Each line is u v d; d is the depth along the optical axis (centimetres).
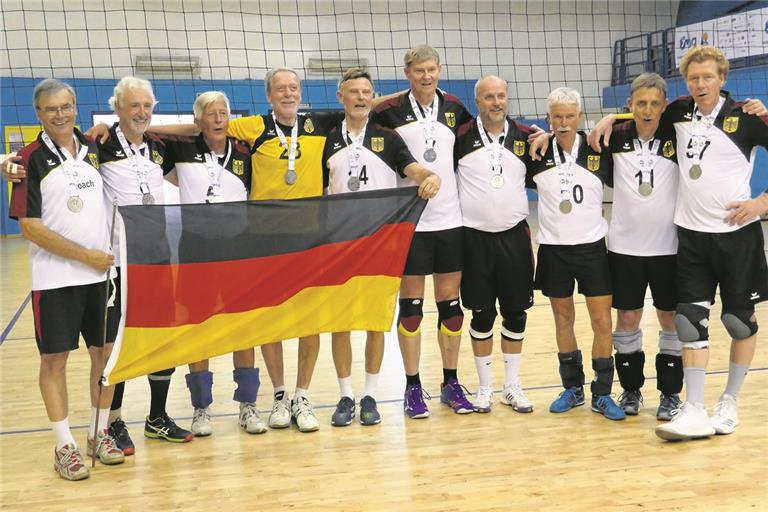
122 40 1609
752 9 1650
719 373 522
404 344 454
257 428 432
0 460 400
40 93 362
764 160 1566
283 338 418
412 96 448
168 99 1652
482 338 456
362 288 427
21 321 782
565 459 378
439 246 443
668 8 1864
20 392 529
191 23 1641
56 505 342
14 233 1770
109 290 384
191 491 353
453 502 331
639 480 349
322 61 1590
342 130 437
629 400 448
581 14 1830
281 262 414
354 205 423
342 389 450
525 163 445
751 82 1508
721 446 390
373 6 1722
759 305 763
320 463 383
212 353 405
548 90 1845
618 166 430
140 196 400
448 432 424
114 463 390
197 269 398
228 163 426
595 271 434
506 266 445
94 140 392
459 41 1778
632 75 1841
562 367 457
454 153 448
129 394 520
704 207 404
